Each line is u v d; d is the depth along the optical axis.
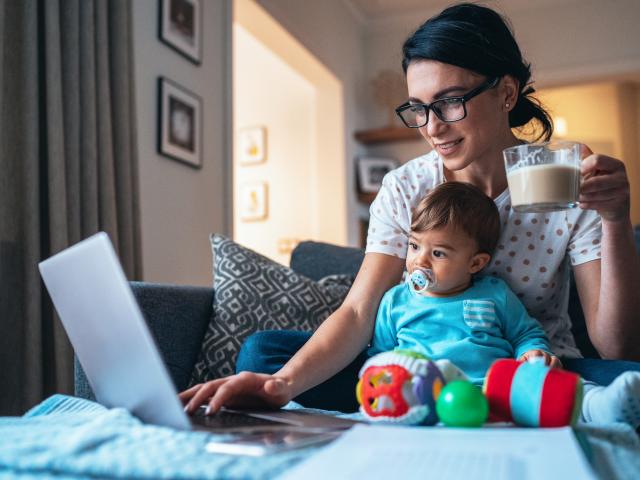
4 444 0.61
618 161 0.92
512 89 1.18
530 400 0.72
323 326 1.10
